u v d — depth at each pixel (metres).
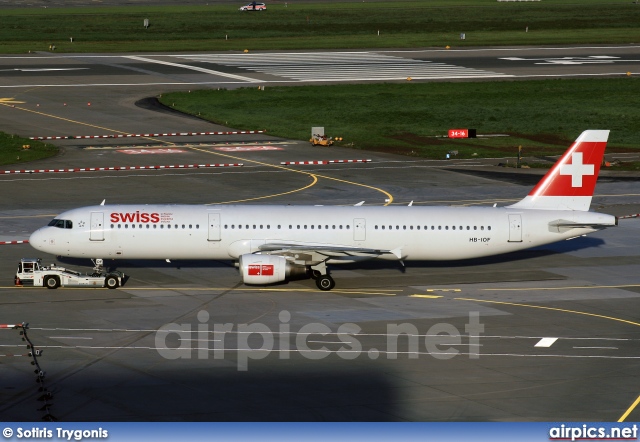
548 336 122.12
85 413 93.19
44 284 141.12
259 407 95.69
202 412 94.00
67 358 109.50
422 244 147.88
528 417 94.56
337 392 100.44
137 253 144.12
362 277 152.62
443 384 103.62
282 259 140.00
